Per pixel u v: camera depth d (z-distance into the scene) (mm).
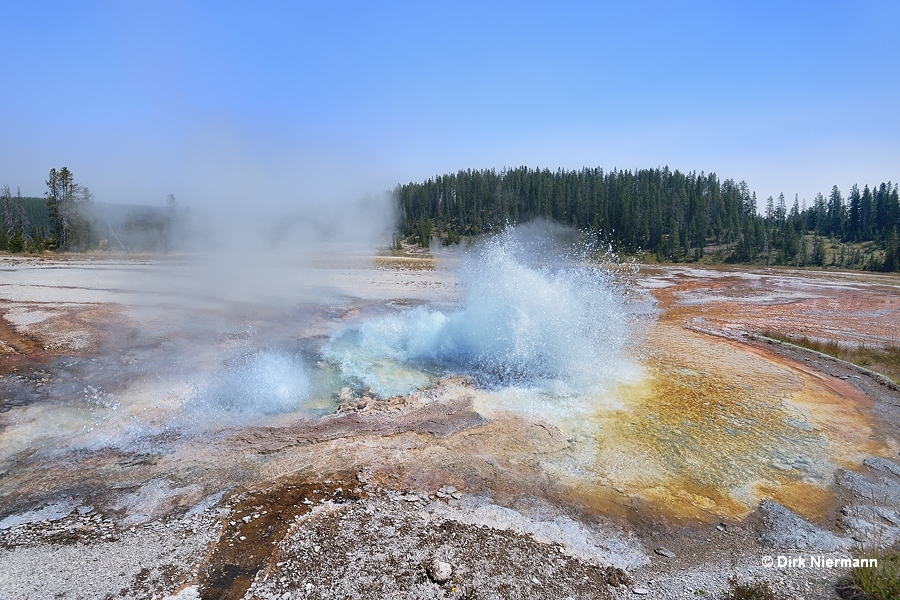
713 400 9938
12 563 4824
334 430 8109
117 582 4605
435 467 7070
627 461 7469
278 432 8000
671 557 5406
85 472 6699
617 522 6012
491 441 7949
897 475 7215
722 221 69688
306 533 5418
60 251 37094
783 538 5754
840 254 64125
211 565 4895
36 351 11562
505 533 5629
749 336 15297
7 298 17109
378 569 4879
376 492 6367
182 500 6086
